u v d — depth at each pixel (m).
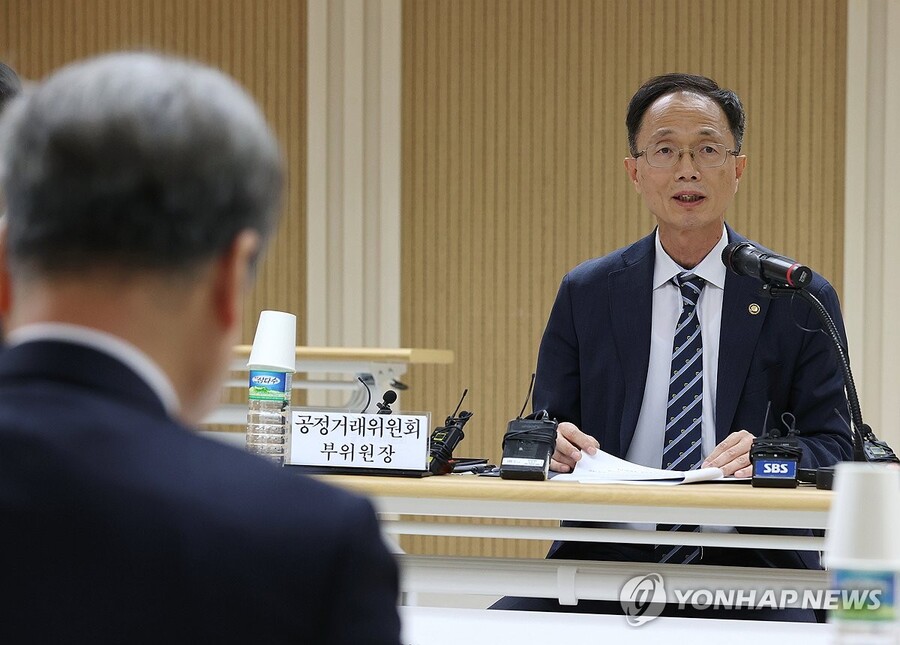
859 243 10.93
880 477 2.12
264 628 1.32
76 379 1.40
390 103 11.48
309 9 11.53
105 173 1.38
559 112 11.41
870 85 10.97
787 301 4.89
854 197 10.95
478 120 11.51
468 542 11.16
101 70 1.44
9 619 1.28
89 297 1.42
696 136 4.97
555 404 5.18
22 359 1.41
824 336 4.89
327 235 11.51
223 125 1.44
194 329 1.47
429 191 11.58
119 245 1.40
